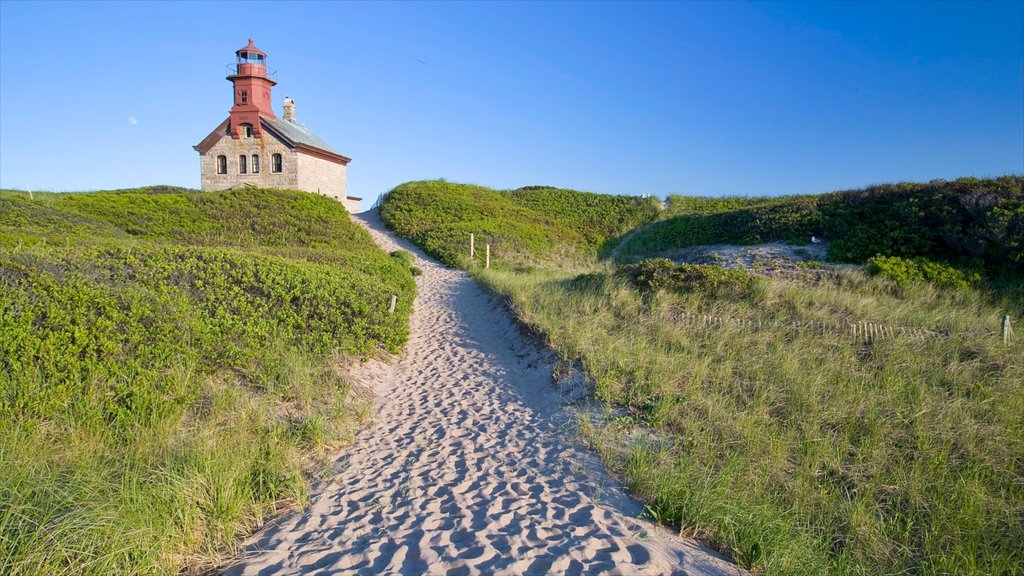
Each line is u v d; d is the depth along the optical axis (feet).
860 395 21.08
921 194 54.34
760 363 24.97
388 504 15.19
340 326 31.58
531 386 27.22
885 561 12.91
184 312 26.27
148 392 19.33
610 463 17.39
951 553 13.17
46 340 20.39
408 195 111.65
